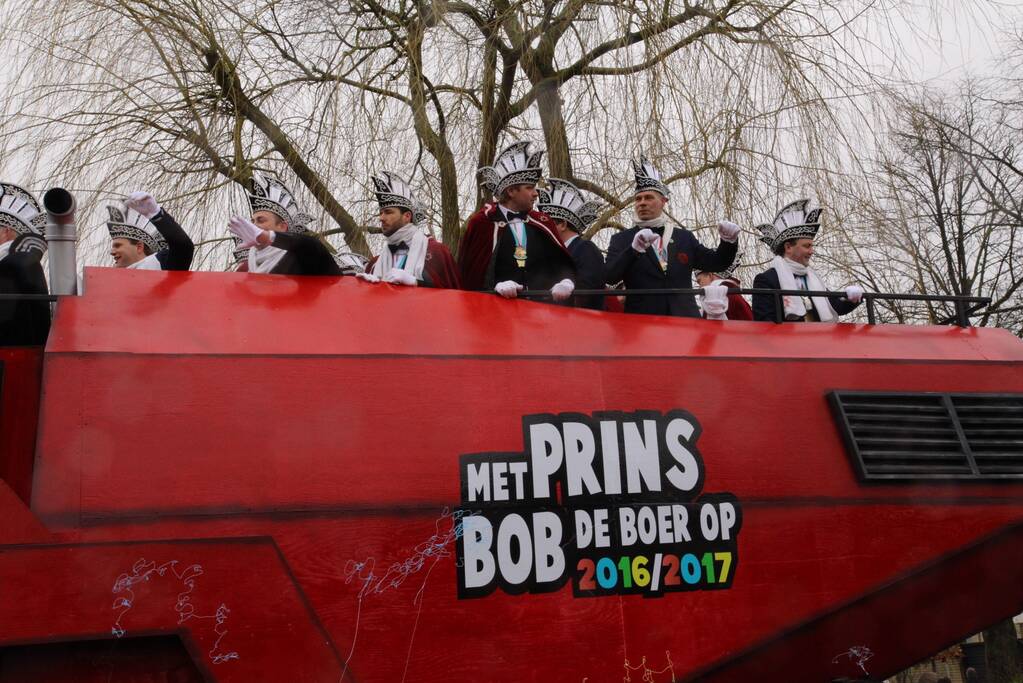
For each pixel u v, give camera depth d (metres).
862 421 5.78
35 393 5.22
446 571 4.86
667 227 7.16
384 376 5.07
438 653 4.77
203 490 4.61
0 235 6.46
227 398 4.80
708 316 6.38
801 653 5.51
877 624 5.62
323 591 4.65
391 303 5.48
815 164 10.37
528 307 5.75
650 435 5.37
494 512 5.00
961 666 20.39
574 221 7.40
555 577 5.03
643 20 10.41
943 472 5.79
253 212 7.15
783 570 5.41
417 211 6.77
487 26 10.91
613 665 5.02
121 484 4.53
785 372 5.80
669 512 5.29
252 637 4.53
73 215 5.21
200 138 10.32
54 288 5.16
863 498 5.62
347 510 4.77
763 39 10.55
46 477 4.46
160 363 4.80
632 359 5.55
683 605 5.21
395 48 10.99
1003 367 6.26
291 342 5.07
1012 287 16.34
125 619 4.38
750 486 5.47
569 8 10.70
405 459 4.93
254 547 4.60
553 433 5.21
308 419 4.86
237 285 5.34
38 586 4.32
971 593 5.78
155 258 6.73
